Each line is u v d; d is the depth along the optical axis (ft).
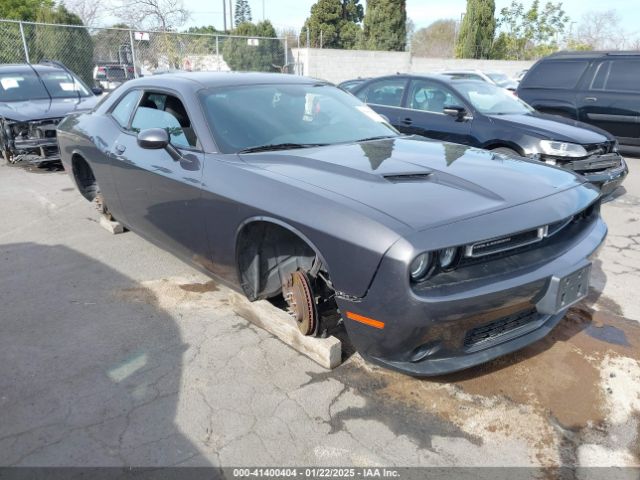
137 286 12.30
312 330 8.77
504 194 7.86
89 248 14.80
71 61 51.39
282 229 8.71
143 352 9.49
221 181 9.14
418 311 6.58
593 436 7.38
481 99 20.77
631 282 12.71
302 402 8.05
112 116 13.62
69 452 7.07
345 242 7.01
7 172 25.44
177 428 7.52
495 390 8.35
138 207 12.12
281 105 11.38
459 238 6.69
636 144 28.19
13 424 7.64
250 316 10.36
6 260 13.99
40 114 24.21
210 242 9.73
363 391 8.32
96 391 8.38
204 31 106.83
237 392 8.30
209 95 10.85
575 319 10.75
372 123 12.26
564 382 8.58
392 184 7.99
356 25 130.31
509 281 6.99
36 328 10.40
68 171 16.22
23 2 73.56
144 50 55.98
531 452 7.07
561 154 17.58
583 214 9.07
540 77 31.37
